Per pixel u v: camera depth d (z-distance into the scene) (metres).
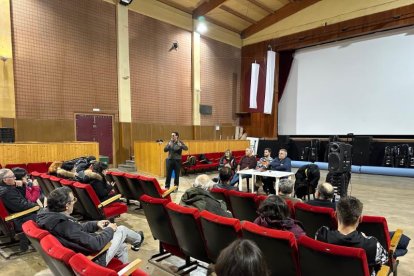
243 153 11.26
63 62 8.12
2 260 2.93
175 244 2.67
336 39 10.66
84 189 3.30
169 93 10.91
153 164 8.32
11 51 7.11
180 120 11.38
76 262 1.34
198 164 8.98
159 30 10.46
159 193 3.95
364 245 1.75
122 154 9.47
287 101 12.48
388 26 9.41
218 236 2.15
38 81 7.66
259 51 12.88
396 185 7.30
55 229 1.96
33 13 7.52
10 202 2.96
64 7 8.10
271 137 12.76
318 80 11.49
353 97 10.59
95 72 8.83
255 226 1.94
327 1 10.77
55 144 6.84
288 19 11.88
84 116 8.61
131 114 9.72
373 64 10.09
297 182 5.23
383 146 9.75
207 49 12.16
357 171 9.88
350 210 1.82
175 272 2.64
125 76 9.41
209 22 12.21
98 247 2.00
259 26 12.80
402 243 2.56
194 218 2.26
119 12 9.20
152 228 2.78
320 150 11.32
